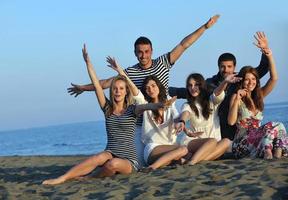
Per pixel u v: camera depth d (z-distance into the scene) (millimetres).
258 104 7875
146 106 7207
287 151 7609
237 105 7781
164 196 5816
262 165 6879
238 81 7855
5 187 7371
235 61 8414
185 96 8703
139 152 7887
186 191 5953
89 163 7250
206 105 7828
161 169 7391
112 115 7387
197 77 7785
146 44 8109
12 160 13453
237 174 6512
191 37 8250
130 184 6613
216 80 8680
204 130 7922
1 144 79125
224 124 8211
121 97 7336
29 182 7660
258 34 8008
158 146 7633
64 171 8906
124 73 8062
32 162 12461
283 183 5855
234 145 8000
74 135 87562
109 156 7312
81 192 6445
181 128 7406
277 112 80500
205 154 7629
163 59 8336
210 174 6664
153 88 7793
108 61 8070
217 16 8156
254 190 5695
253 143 7809
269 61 8008
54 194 6531
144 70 8266
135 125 7559
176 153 7492
